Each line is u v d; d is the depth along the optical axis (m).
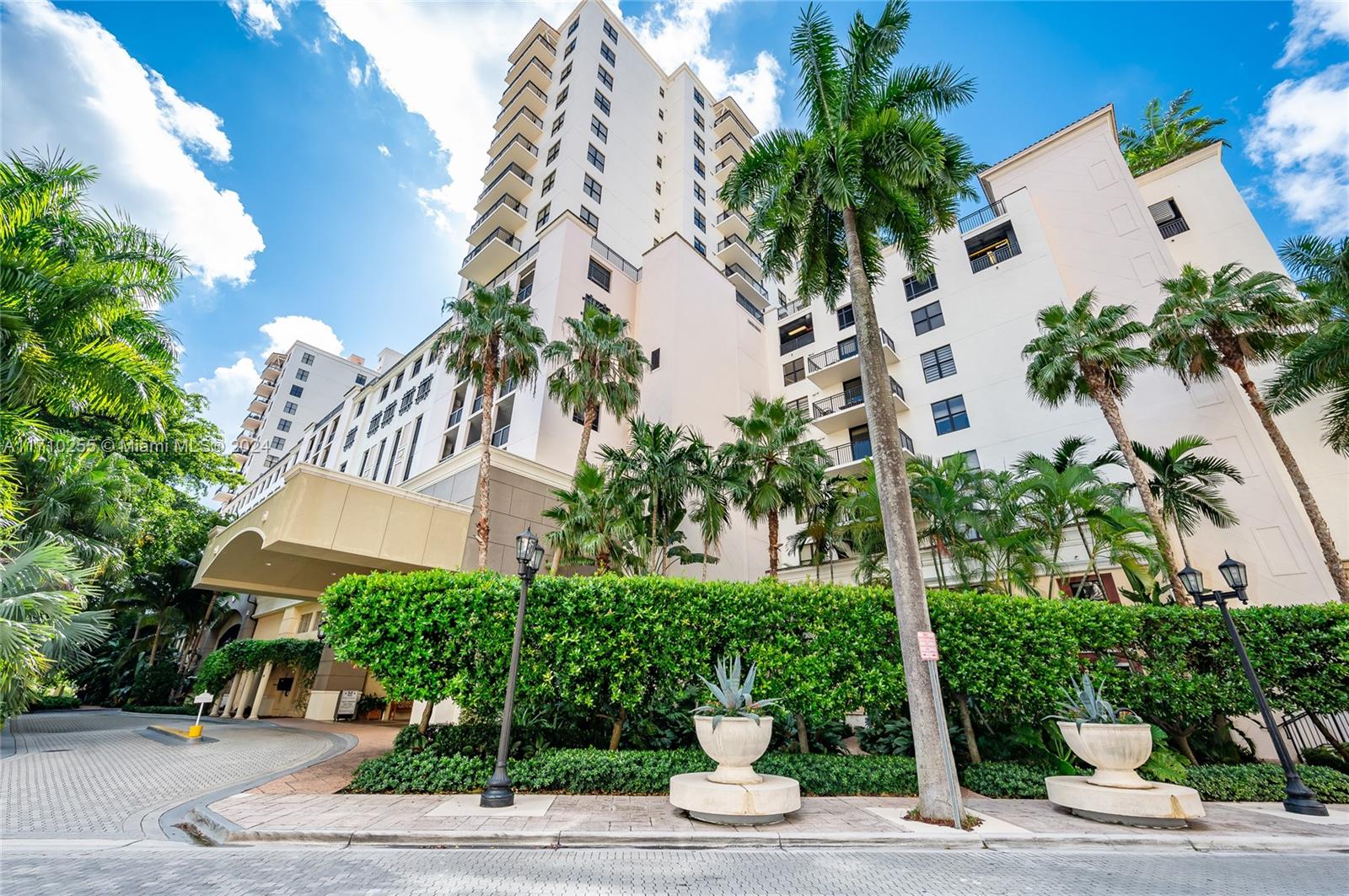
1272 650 9.47
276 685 25.09
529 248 27.84
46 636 9.74
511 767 7.95
